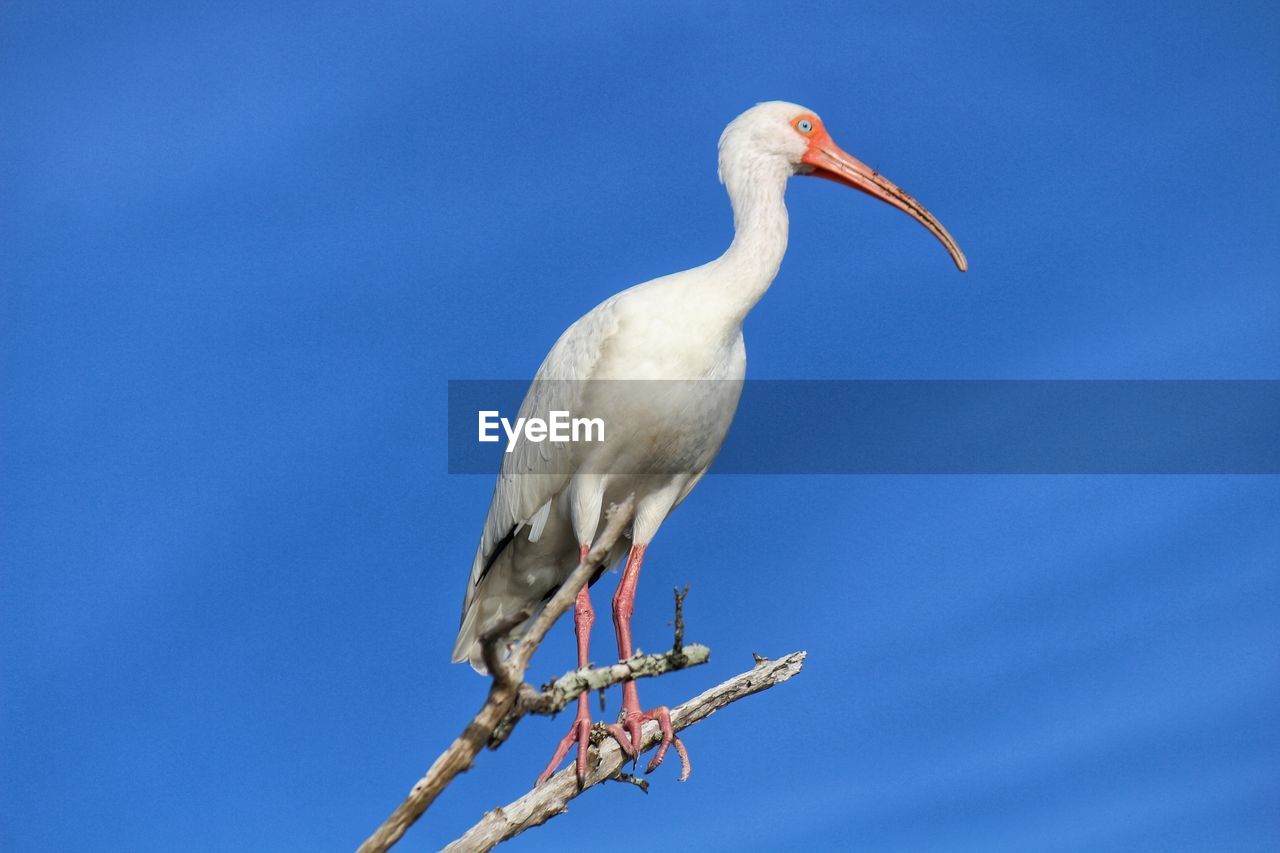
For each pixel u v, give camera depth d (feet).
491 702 23.08
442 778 23.61
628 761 34.88
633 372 39.34
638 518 42.34
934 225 46.29
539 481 41.86
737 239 41.24
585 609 40.63
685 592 23.21
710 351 39.68
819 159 43.57
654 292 40.22
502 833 31.86
